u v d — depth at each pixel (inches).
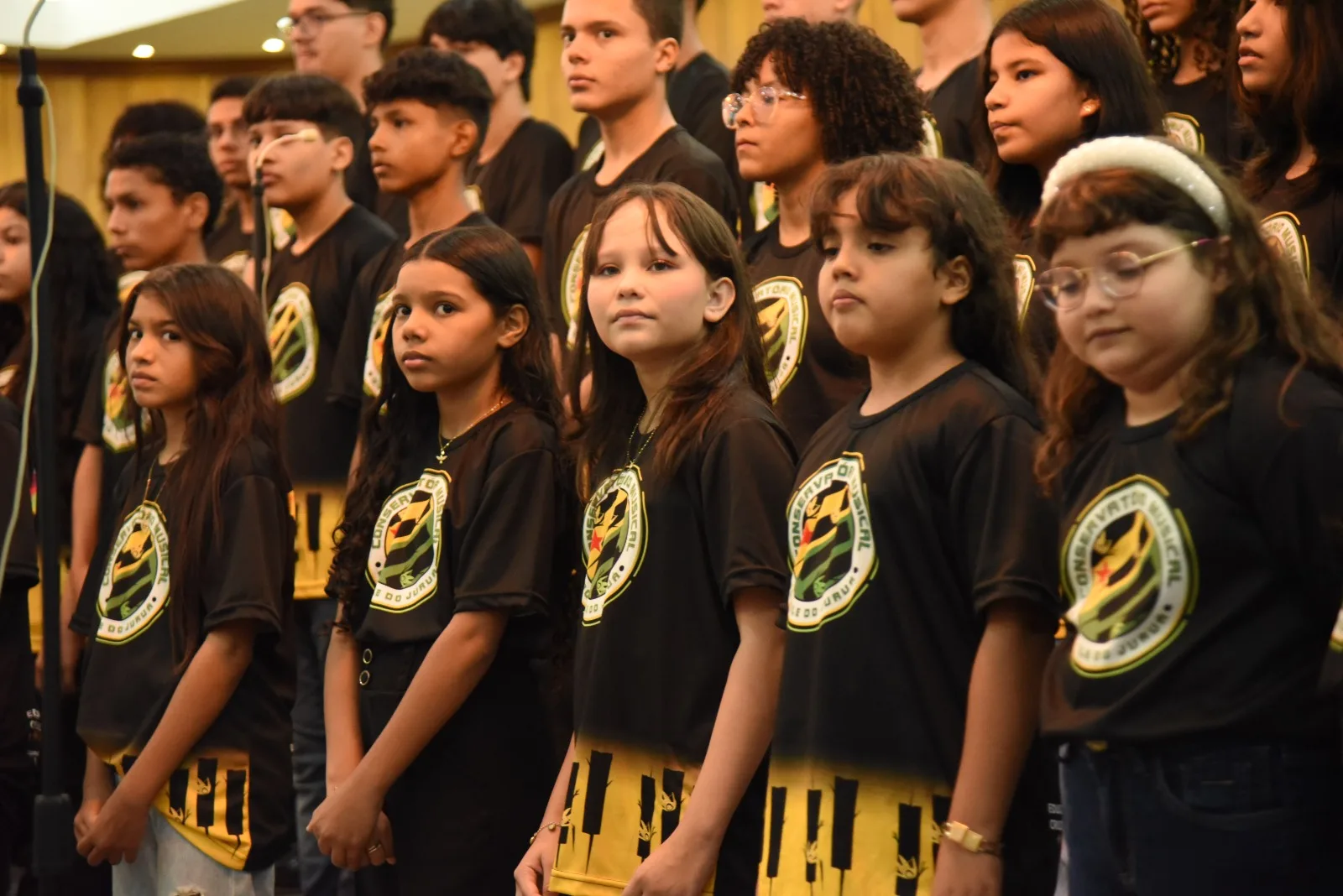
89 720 336.2
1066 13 311.4
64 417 459.5
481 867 294.2
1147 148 200.7
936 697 228.5
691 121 449.7
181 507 333.4
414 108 417.1
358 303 423.8
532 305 312.0
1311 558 189.3
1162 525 196.5
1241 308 197.0
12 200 471.2
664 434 266.5
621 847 261.1
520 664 302.4
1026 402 231.3
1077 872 207.9
